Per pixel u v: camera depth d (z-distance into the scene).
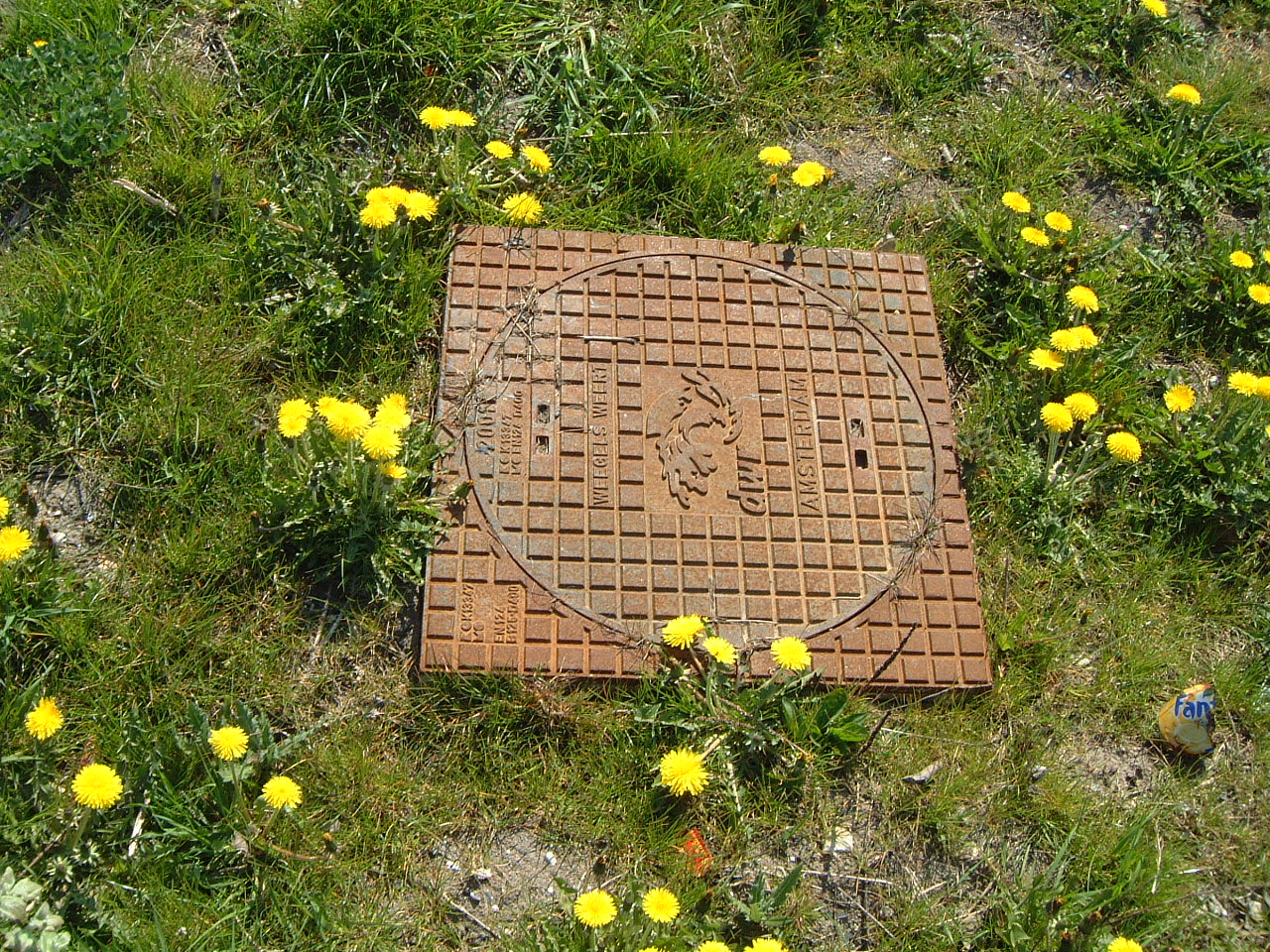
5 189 2.20
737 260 2.22
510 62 2.40
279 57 2.34
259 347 2.12
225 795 1.83
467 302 2.14
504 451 2.04
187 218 2.20
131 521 2.01
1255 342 2.33
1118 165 2.46
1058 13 2.61
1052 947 1.85
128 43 2.30
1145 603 2.11
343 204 2.17
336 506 1.97
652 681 1.94
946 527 2.06
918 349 2.19
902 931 1.87
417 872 1.87
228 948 1.79
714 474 2.06
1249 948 1.89
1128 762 2.01
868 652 1.99
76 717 1.89
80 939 1.77
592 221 2.29
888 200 2.40
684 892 1.85
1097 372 2.22
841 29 2.53
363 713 1.94
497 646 1.94
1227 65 2.60
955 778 1.95
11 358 2.05
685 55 2.44
